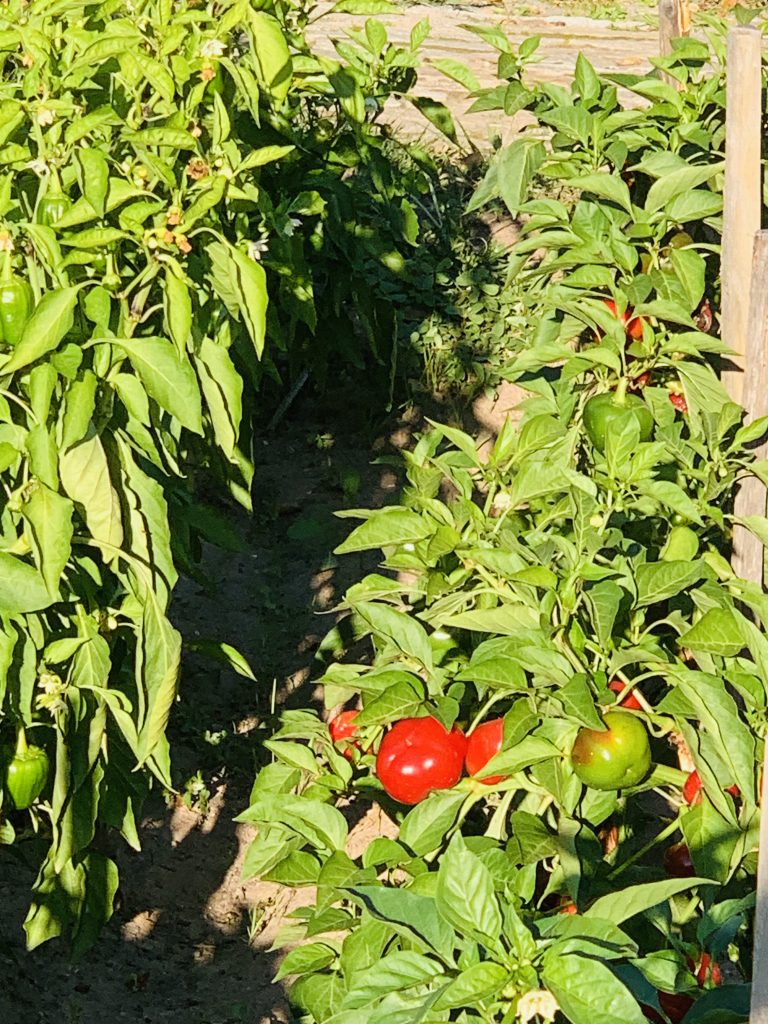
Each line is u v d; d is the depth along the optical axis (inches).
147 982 74.7
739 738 51.8
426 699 54.4
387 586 61.5
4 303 55.4
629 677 58.1
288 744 60.7
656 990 44.1
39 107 57.2
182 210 59.9
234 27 67.4
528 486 59.7
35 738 63.8
